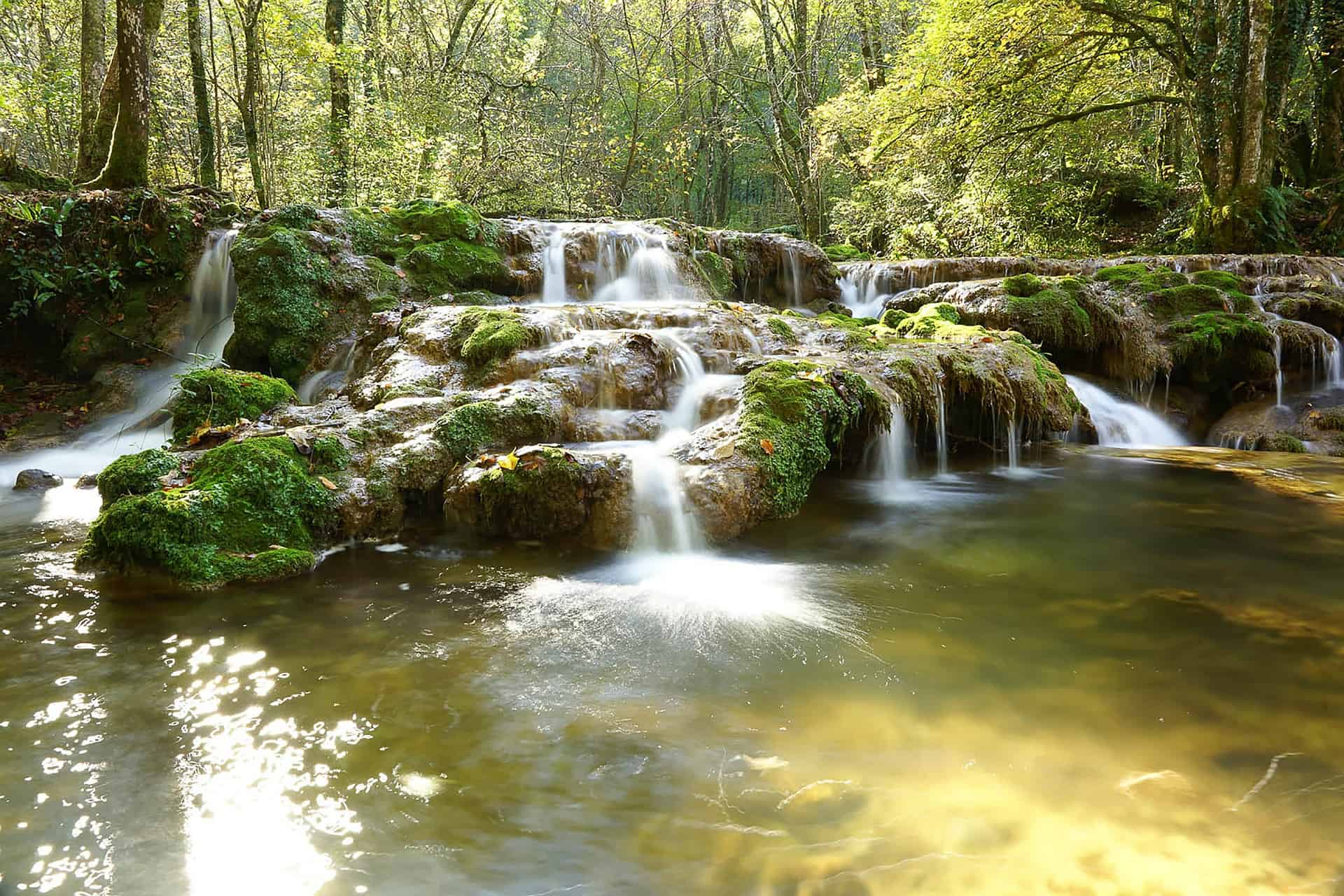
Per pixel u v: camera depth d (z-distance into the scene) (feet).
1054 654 9.58
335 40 54.34
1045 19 47.83
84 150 37.73
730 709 8.29
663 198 78.89
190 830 6.29
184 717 8.01
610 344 18.99
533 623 10.60
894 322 29.12
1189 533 14.74
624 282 33.65
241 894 5.62
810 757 7.36
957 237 61.11
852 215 72.13
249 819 6.43
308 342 25.17
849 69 84.02
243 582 11.80
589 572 12.70
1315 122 55.06
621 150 71.15
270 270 25.57
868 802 6.64
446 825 6.37
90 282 28.66
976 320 27.71
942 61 50.83
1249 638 10.00
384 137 51.80
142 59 32.45
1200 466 20.62
